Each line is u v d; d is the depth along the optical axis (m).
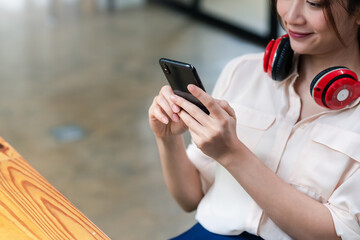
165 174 1.66
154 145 4.07
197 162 1.69
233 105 1.58
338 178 1.39
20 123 4.31
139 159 3.88
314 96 1.37
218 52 5.84
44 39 5.97
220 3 6.38
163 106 1.41
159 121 1.51
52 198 1.36
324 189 1.41
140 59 5.59
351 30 1.35
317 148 1.42
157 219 3.31
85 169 3.76
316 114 1.43
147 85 5.05
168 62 1.33
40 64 5.35
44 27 6.29
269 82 1.55
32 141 4.07
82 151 3.96
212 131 1.31
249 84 1.58
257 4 5.95
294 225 1.38
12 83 4.95
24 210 1.31
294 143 1.46
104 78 5.14
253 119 1.53
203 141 1.33
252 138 1.52
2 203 1.33
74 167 3.78
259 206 1.45
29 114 4.45
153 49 5.85
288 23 1.35
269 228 1.49
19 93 4.78
